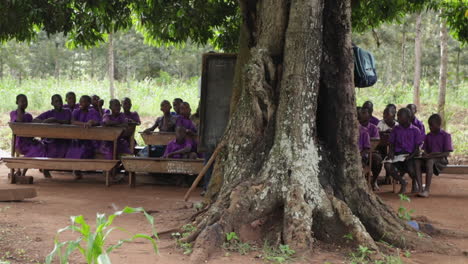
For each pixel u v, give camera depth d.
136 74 39.50
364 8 11.91
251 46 6.37
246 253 4.77
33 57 41.78
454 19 12.17
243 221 5.11
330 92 5.83
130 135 10.48
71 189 8.80
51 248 4.73
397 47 34.53
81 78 31.20
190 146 9.46
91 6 10.52
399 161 8.92
